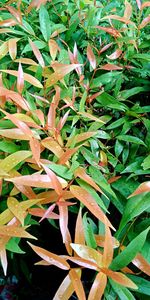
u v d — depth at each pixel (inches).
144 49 18.5
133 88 16.8
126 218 12.6
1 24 16.3
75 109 15.1
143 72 17.1
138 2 18.2
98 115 16.7
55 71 14.3
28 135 12.1
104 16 18.2
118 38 16.9
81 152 14.4
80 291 10.6
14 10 16.9
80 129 15.3
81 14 18.3
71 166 12.7
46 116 15.3
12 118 12.0
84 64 16.7
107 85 16.8
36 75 15.3
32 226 17.0
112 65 15.9
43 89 14.8
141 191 12.1
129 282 10.6
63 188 12.5
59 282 19.6
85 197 11.8
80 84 16.1
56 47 16.0
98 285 10.7
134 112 16.1
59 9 19.2
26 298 20.2
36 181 11.4
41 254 11.0
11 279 20.6
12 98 13.1
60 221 11.6
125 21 16.6
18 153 12.3
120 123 16.0
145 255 12.7
